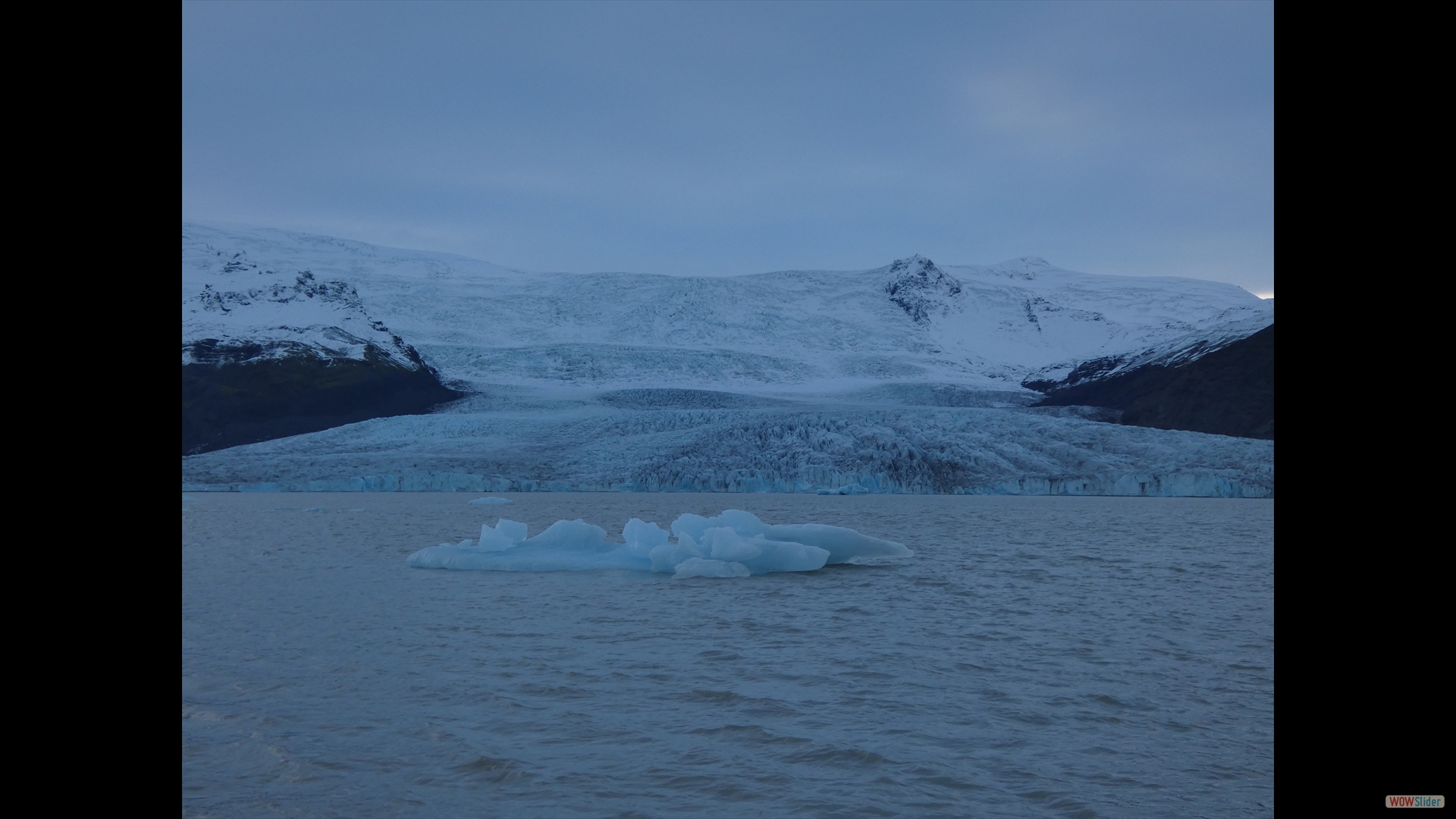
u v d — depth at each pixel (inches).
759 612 645.9
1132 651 507.5
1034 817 274.5
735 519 989.2
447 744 341.1
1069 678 443.8
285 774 310.5
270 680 440.8
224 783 303.4
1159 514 1902.1
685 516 991.6
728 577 845.8
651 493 2866.6
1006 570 911.0
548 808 280.5
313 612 646.5
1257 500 2501.2
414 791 295.4
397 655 497.7
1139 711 384.5
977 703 397.7
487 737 349.1
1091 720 372.5
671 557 882.8
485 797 289.7
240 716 378.9
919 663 478.3
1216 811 277.9
